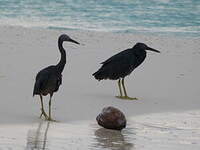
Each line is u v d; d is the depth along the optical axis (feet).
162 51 80.18
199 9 125.90
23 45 78.23
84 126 45.85
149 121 48.44
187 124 47.85
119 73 56.80
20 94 54.65
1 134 42.19
